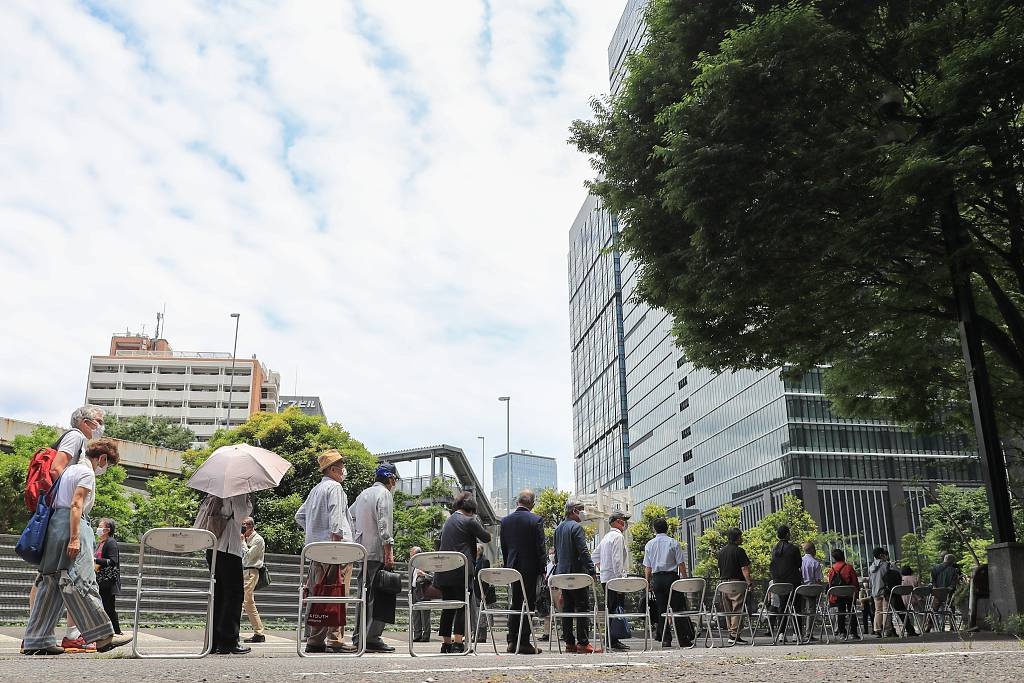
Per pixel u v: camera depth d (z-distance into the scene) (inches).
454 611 366.3
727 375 2896.2
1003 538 438.6
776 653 252.2
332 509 305.3
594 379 5012.3
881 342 633.0
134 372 4313.5
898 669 168.6
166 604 685.9
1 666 172.6
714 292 510.0
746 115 473.4
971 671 162.1
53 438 971.9
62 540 256.4
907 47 466.3
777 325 574.2
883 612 552.7
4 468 877.8
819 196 456.8
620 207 592.1
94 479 266.1
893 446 2504.9
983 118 428.8
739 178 475.8
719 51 538.9
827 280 520.7
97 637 260.2
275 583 818.2
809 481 2421.3
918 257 503.5
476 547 351.9
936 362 628.4
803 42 455.2
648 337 3806.6
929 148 430.9
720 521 2182.6
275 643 462.6
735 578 472.1
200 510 278.7
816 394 2522.1
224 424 4252.0
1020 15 416.2
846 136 461.4
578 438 5452.8
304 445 1162.6
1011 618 406.6
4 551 639.1
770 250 480.1
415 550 541.0
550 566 528.7
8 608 603.5
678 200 497.0
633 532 2422.5
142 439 3179.1
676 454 3334.2
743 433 2746.1
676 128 502.6
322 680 145.8
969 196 442.6
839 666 178.4
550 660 236.8
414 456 1807.3
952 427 682.2
